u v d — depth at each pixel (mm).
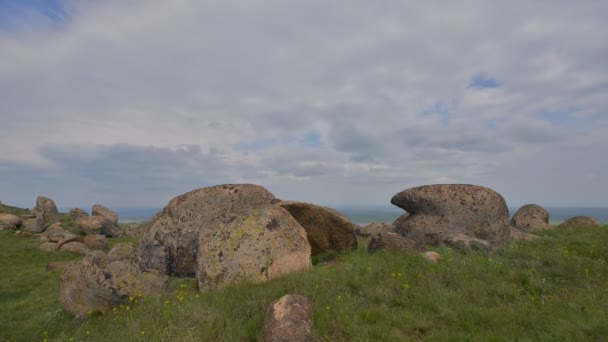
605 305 8867
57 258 35812
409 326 7758
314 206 16984
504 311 8398
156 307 10133
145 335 7879
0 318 13305
